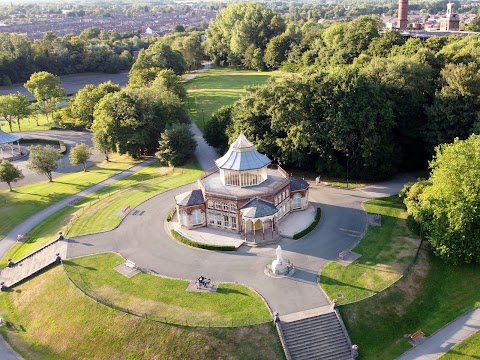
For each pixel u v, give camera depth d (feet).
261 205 246.47
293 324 187.11
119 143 402.11
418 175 334.24
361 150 316.40
